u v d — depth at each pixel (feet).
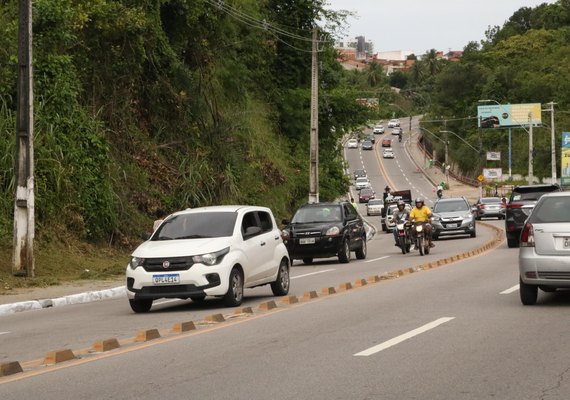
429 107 594.24
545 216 50.65
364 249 108.99
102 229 101.81
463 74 502.38
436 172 460.55
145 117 125.59
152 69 126.21
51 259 89.20
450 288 63.10
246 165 143.54
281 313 51.96
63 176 95.14
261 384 30.40
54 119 97.45
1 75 94.27
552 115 280.10
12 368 34.68
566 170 353.10
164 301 66.08
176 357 36.99
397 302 55.31
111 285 77.82
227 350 38.42
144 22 114.21
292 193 172.65
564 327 42.39
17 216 79.36
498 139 447.42
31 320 56.59
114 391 30.04
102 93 114.42
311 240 100.89
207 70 140.15
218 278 55.88
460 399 27.27
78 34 108.88
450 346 37.42
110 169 108.78
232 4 152.15
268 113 174.40
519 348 36.58
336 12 199.93
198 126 133.80
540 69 490.08
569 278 49.24
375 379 30.63
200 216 60.75
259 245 61.67
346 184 211.00
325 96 199.52
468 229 140.56
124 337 45.03
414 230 109.81
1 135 91.15
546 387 28.84
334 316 49.29
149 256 56.18
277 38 178.81
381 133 613.93
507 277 70.49
